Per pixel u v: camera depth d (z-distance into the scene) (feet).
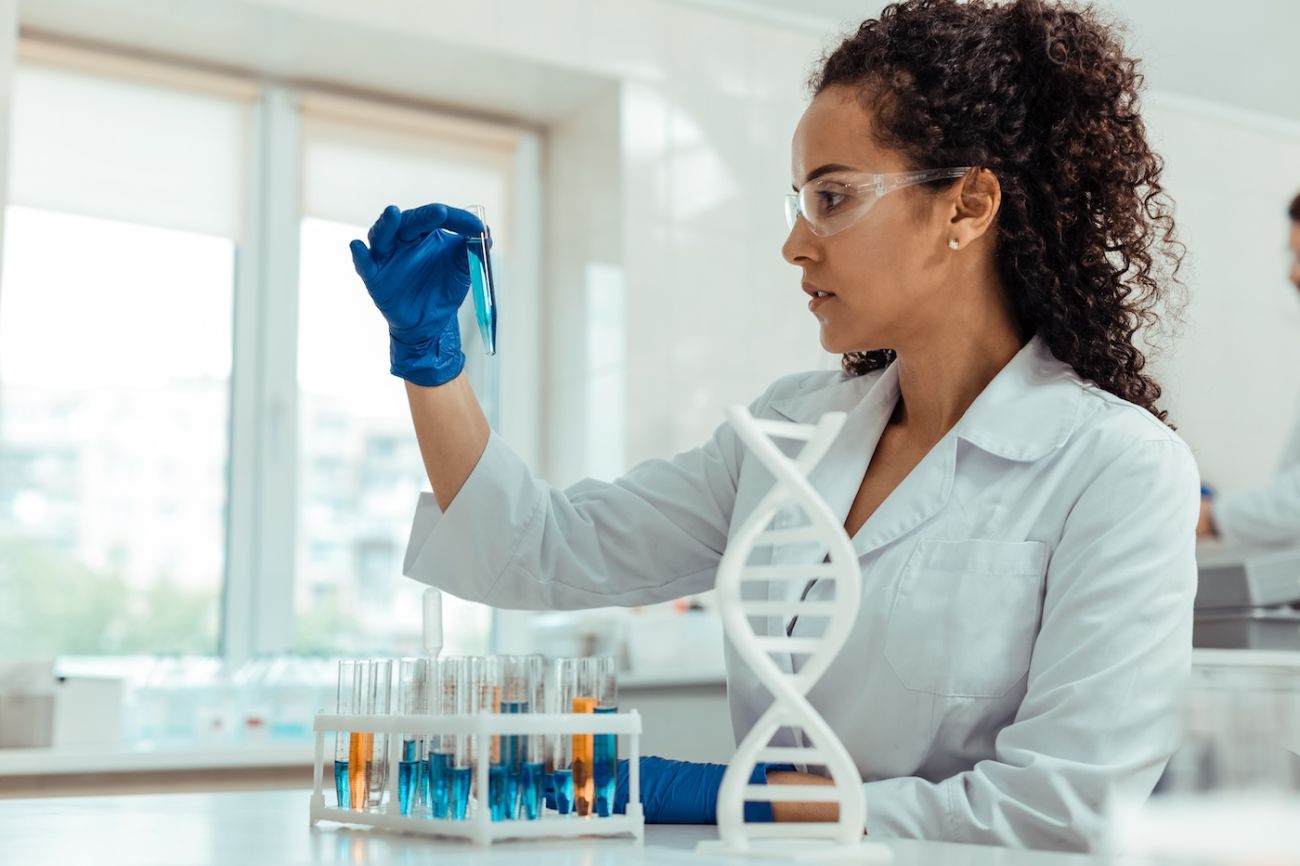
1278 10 15.23
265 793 5.28
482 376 14.60
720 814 3.14
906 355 5.04
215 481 13.05
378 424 13.79
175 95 12.99
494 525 5.15
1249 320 16.57
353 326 13.75
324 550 13.44
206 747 10.01
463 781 3.45
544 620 13.52
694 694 11.35
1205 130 16.69
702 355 13.87
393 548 13.75
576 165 14.40
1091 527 4.43
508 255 14.58
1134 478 4.44
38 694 10.11
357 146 13.75
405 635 13.73
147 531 12.73
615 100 13.83
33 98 12.34
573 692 3.56
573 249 14.35
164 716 11.87
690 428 13.70
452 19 12.91
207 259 13.20
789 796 3.21
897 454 5.18
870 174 4.60
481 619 14.14
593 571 5.42
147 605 12.67
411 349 4.91
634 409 13.39
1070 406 4.75
